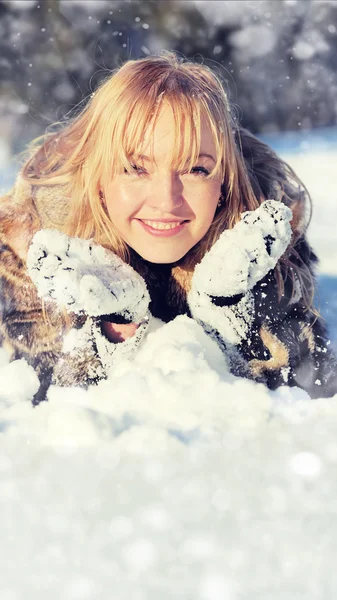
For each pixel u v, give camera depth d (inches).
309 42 264.4
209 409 41.0
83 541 28.6
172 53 61.8
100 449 36.3
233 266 48.6
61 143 62.4
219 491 32.4
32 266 45.6
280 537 29.2
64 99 243.4
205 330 50.6
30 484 32.9
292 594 26.0
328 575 27.0
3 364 55.8
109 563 27.3
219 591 25.8
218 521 30.1
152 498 31.6
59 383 51.0
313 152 222.5
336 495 32.4
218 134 53.3
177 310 55.4
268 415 40.1
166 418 40.2
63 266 45.5
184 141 51.1
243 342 51.9
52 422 37.6
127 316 48.3
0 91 238.4
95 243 51.2
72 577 26.5
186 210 52.2
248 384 42.4
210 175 52.7
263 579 26.7
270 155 63.2
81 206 56.7
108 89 54.5
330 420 40.4
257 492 32.4
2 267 56.4
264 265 49.5
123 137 51.7
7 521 30.0
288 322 55.9
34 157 63.9
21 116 221.8
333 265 99.0
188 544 28.5
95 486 32.6
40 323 54.8
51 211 58.2
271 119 280.5
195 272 50.8
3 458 35.4
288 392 44.3
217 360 48.8
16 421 40.0
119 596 25.5
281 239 49.6
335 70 271.9
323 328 60.7
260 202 59.5
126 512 30.6
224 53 276.8
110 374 49.7
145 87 52.3
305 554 28.2
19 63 244.8
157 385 41.5
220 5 267.6
